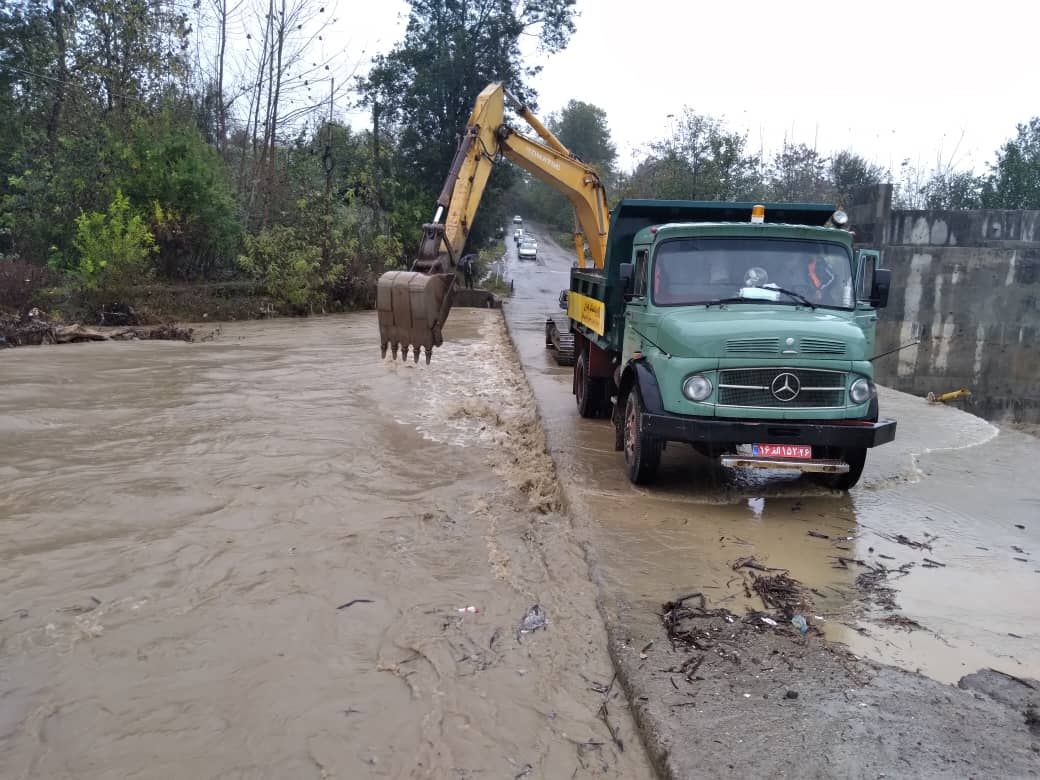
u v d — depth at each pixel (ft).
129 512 20.29
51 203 70.90
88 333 52.80
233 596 15.80
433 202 115.55
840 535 19.90
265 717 11.86
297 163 94.68
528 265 195.72
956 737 11.10
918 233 70.74
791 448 20.92
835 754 10.66
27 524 19.29
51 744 11.10
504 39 117.70
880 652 13.87
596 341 31.07
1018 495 23.57
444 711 12.21
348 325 69.56
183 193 72.69
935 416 35.53
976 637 14.55
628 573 17.12
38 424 28.78
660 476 24.56
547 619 15.35
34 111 85.76
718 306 22.85
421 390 38.99
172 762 10.80
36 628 14.26
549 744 11.57
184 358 46.21
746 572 17.35
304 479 23.36
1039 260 70.18
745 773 10.32
